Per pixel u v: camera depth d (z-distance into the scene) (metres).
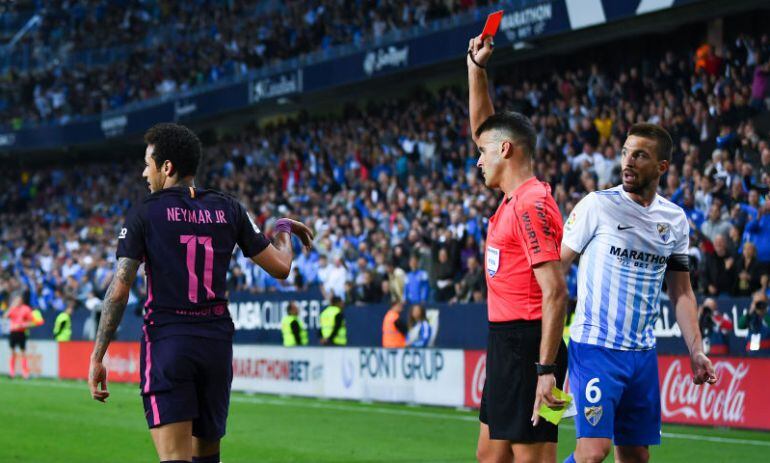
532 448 7.33
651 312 8.53
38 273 47.00
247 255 7.99
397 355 24.61
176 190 7.68
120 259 7.45
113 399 26.16
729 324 20.66
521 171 7.53
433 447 16.75
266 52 44.94
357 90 42.28
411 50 36.72
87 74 56.53
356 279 31.50
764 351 19.94
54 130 55.59
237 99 45.22
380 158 37.81
